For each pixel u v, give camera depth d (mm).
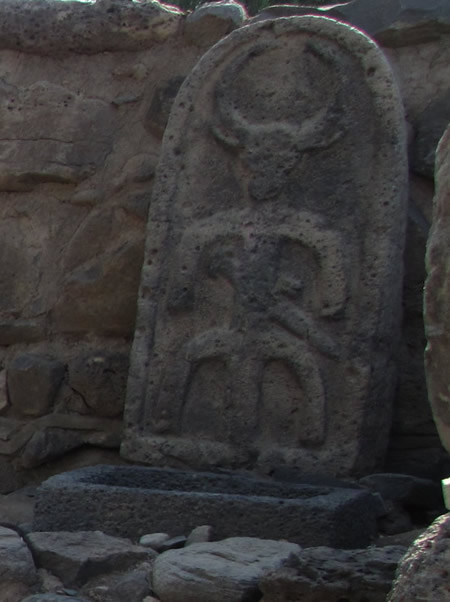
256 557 3746
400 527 4688
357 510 4277
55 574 3939
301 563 3441
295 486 4570
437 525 2939
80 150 6078
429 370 3188
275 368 5172
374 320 5023
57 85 6184
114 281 5887
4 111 6215
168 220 5500
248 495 4523
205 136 5535
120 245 5914
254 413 5160
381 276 5047
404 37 5641
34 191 6180
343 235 5141
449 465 5230
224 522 4168
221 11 5938
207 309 5348
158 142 5961
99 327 5914
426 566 2834
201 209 5461
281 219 5273
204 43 5973
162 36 6051
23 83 6234
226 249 5336
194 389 5316
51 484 4449
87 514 4348
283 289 5191
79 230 6031
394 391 5188
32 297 6086
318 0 9805
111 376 5828
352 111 5246
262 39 5531
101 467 4812
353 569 3357
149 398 5387
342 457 4965
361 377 4988
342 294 5078
